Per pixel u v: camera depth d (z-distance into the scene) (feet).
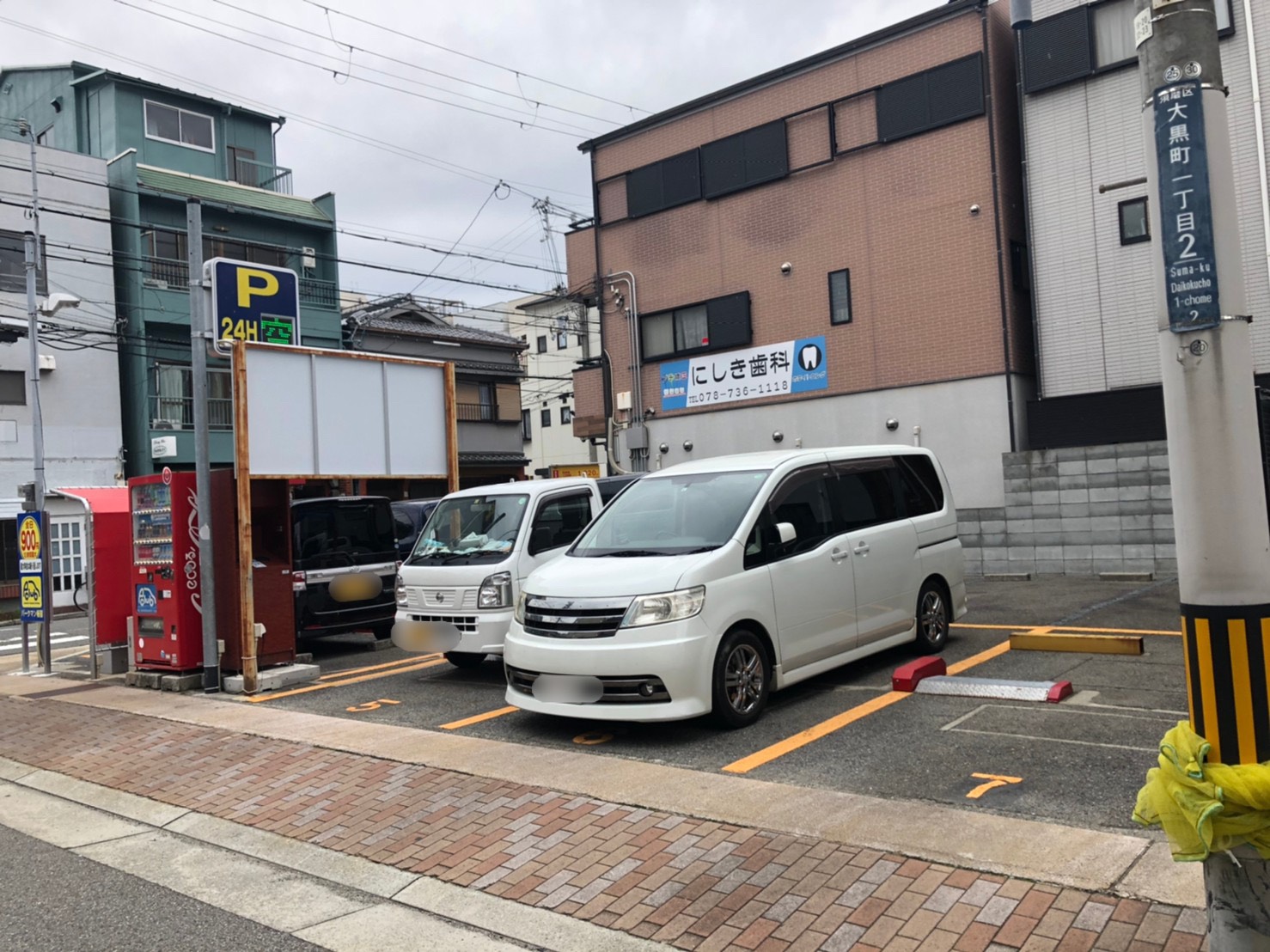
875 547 24.32
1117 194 44.06
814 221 54.65
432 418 32.86
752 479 22.56
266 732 22.77
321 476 29.48
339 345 92.38
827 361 54.19
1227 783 7.55
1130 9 43.75
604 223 64.95
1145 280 43.42
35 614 35.86
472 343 109.81
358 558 35.81
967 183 48.75
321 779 18.88
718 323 58.95
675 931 11.64
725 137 58.34
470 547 28.55
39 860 16.02
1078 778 15.40
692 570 19.66
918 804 14.69
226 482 29.40
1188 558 8.11
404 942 12.16
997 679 22.66
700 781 16.60
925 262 50.31
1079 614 32.35
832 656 22.57
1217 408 7.97
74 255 75.46
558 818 15.51
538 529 28.55
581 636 19.81
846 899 11.86
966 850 12.80
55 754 23.13
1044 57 45.78
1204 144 8.05
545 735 20.84
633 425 62.90
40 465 48.24
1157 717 18.62
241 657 28.14
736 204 58.18
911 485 26.94
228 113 89.92
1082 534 43.70
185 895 14.12
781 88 55.83
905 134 50.65
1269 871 7.68
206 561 28.48
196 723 24.35
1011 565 45.78
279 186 92.89
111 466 76.43
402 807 16.87
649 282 62.69
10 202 70.79
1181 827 7.88
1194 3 8.16
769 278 56.70
